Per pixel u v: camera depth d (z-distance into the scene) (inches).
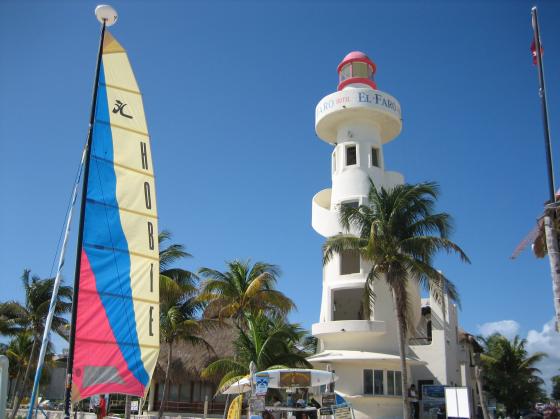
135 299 545.3
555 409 1733.5
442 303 1206.3
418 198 1269.7
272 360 1307.8
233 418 892.0
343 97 1631.4
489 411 2026.3
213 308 1530.5
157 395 1747.0
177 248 1460.4
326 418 1127.0
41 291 1871.3
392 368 1393.9
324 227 1562.5
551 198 478.0
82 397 498.0
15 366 2368.4
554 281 457.1
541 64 533.3
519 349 2536.9
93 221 535.8
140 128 589.6
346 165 1616.6
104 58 581.6
